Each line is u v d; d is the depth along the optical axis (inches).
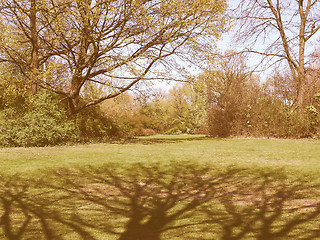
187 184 310.5
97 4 629.3
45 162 394.9
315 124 717.3
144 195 269.4
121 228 181.2
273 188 277.3
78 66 724.7
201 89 836.0
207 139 844.0
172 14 698.8
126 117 1213.7
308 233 157.3
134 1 644.1
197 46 749.9
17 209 222.7
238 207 221.9
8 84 637.9
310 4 900.6
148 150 540.7
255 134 828.6
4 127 588.7
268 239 153.3
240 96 882.8
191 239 158.9
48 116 628.4
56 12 660.7
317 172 317.7
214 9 729.0
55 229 178.7
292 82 860.0
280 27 955.3
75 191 283.3
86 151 508.4
